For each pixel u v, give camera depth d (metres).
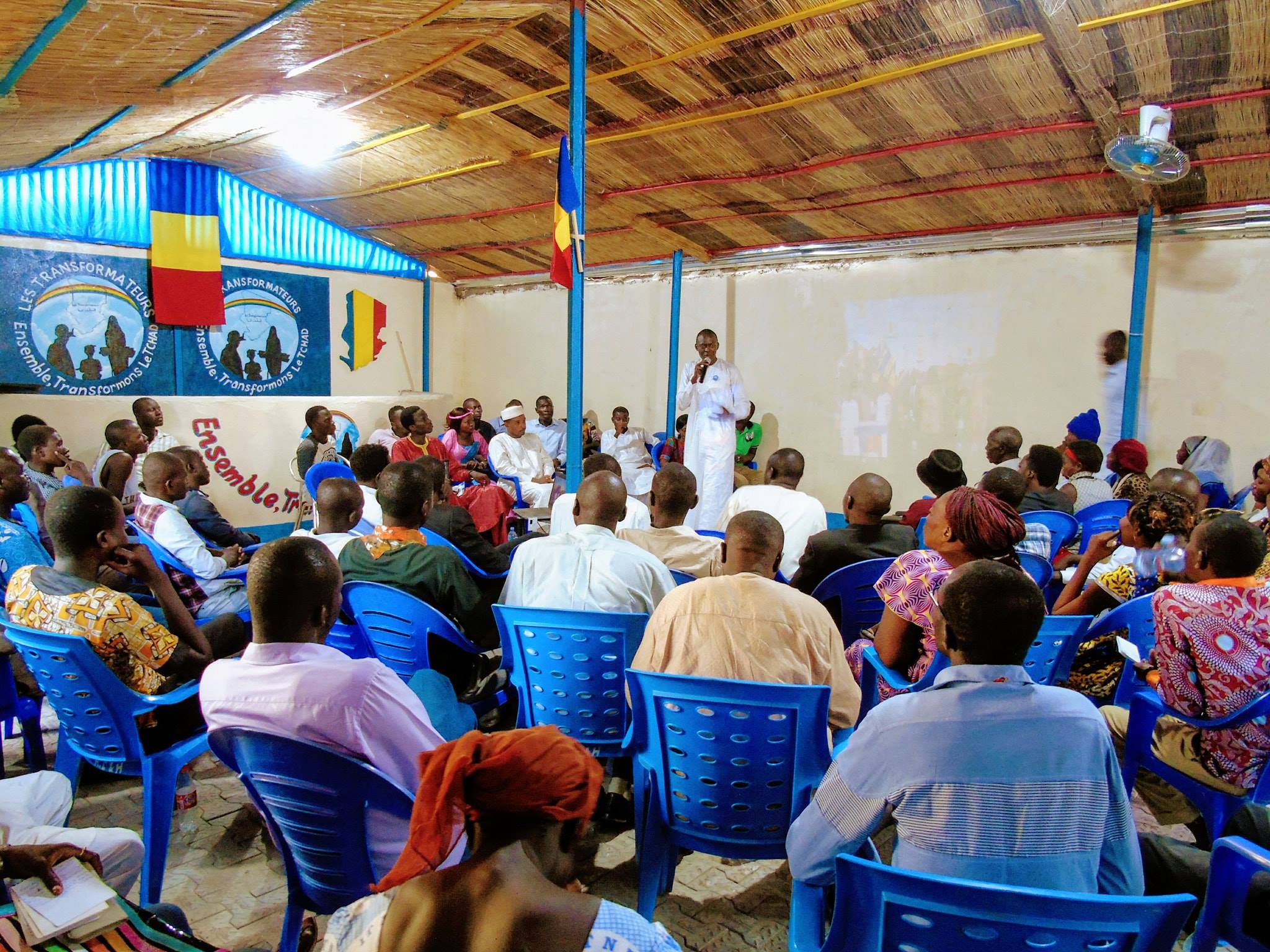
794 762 2.09
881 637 2.59
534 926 1.00
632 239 8.09
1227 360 5.82
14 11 3.12
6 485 3.56
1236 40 3.69
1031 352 6.66
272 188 8.82
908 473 7.38
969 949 1.34
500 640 2.97
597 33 4.41
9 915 1.54
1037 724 1.51
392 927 1.03
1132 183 5.36
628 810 2.90
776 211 6.84
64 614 2.46
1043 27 3.80
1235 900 1.69
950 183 5.81
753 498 4.17
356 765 1.80
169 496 3.97
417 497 3.06
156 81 4.71
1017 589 1.56
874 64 4.37
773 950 2.31
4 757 3.36
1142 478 4.38
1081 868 1.51
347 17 3.94
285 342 9.36
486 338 10.84
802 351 7.95
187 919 2.43
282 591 1.87
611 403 9.45
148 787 2.45
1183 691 2.33
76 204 7.74
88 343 7.95
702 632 2.27
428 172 7.29
